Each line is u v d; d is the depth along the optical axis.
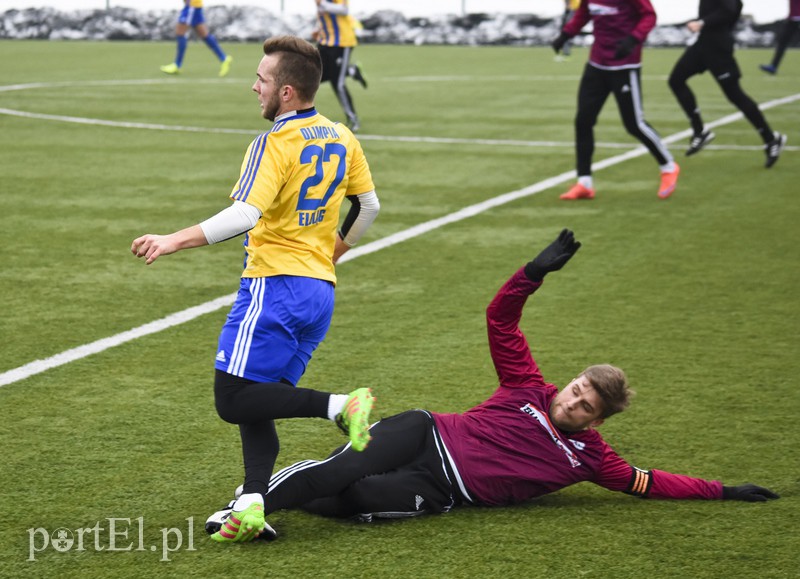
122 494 6.79
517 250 13.84
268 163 6.10
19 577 5.72
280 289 6.26
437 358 9.62
